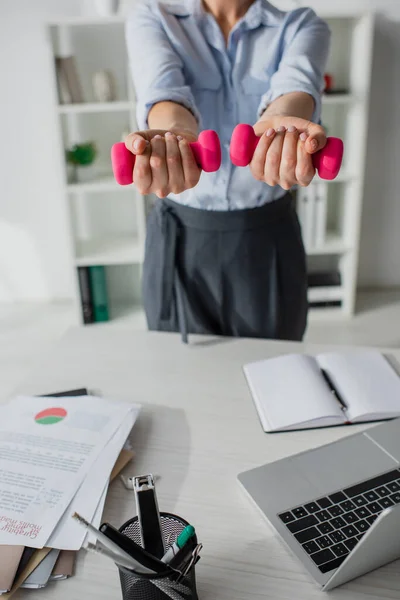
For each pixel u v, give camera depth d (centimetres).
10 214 307
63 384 117
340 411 104
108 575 73
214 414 106
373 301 318
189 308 150
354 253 290
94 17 244
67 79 256
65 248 315
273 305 149
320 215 287
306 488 86
